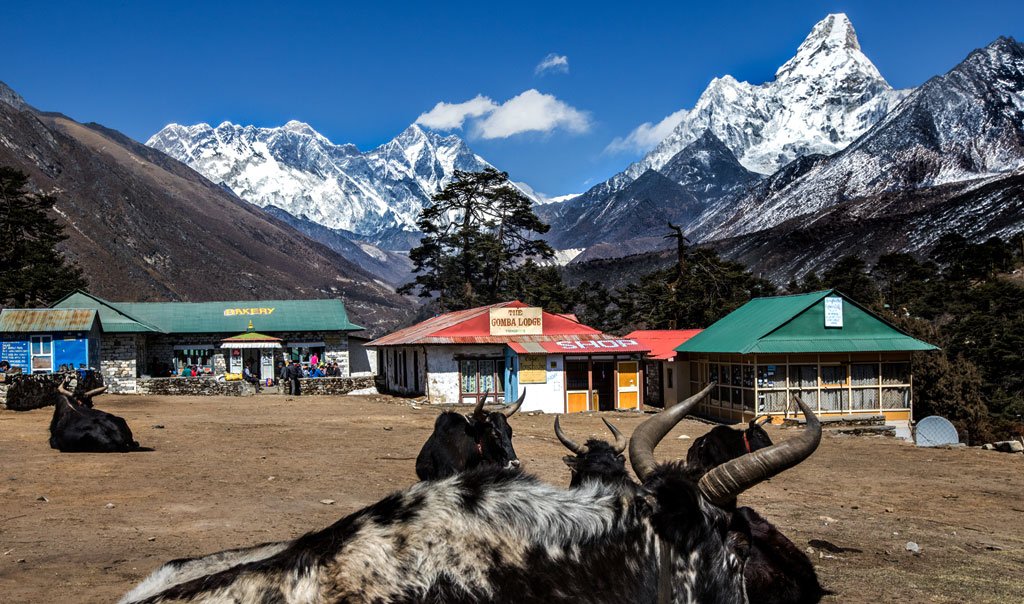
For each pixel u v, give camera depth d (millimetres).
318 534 3580
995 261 141875
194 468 16859
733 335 36312
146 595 3564
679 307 68062
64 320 47531
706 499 3885
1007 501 15508
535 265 87688
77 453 18547
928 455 23312
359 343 63094
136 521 11438
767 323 34938
